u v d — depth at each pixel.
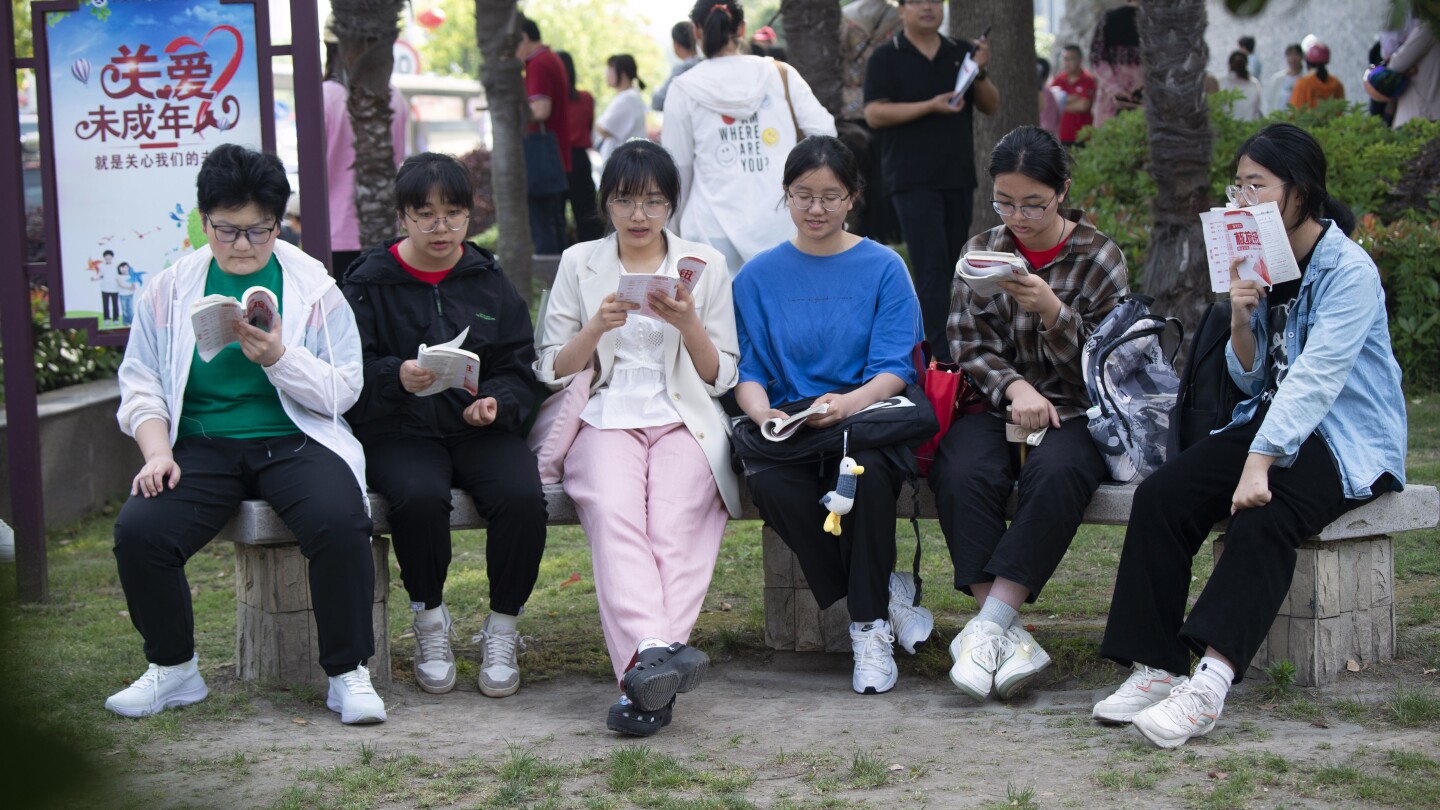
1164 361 4.25
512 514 4.17
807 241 4.54
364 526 3.94
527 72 12.49
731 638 4.75
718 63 5.90
